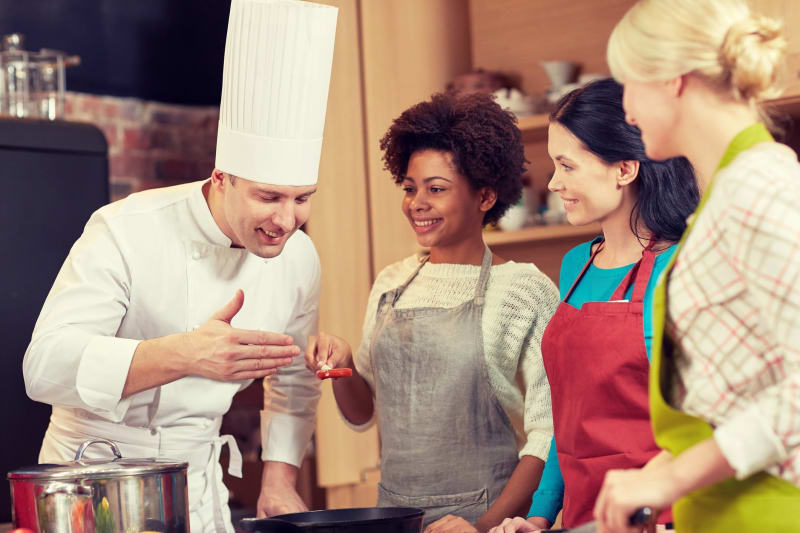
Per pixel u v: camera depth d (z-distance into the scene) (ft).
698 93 3.50
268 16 5.18
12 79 9.93
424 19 10.57
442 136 5.91
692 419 3.45
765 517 3.38
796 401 3.10
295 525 4.11
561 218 9.84
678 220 4.81
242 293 5.33
